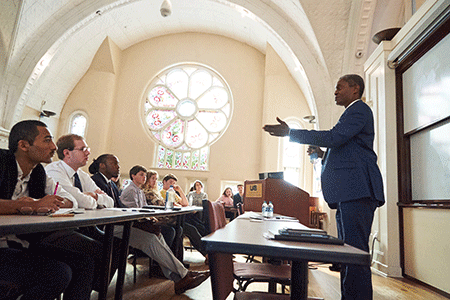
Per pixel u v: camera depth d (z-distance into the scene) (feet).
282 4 21.01
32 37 24.36
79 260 5.43
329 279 11.50
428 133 10.78
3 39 22.67
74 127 33.14
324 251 2.33
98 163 10.25
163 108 34.47
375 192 5.27
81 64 32.40
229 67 33.88
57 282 4.42
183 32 35.24
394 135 12.73
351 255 2.30
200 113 34.19
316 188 27.17
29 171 5.59
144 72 34.65
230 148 31.81
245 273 5.67
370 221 5.33
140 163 32.48
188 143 33.65
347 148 5.57
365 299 4.99
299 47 21.50
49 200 4.26
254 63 33.63
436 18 9.47
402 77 12.78
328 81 20.70
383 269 12.14
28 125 5.30
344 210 5.38
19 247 5.34
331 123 20.40
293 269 2.70
